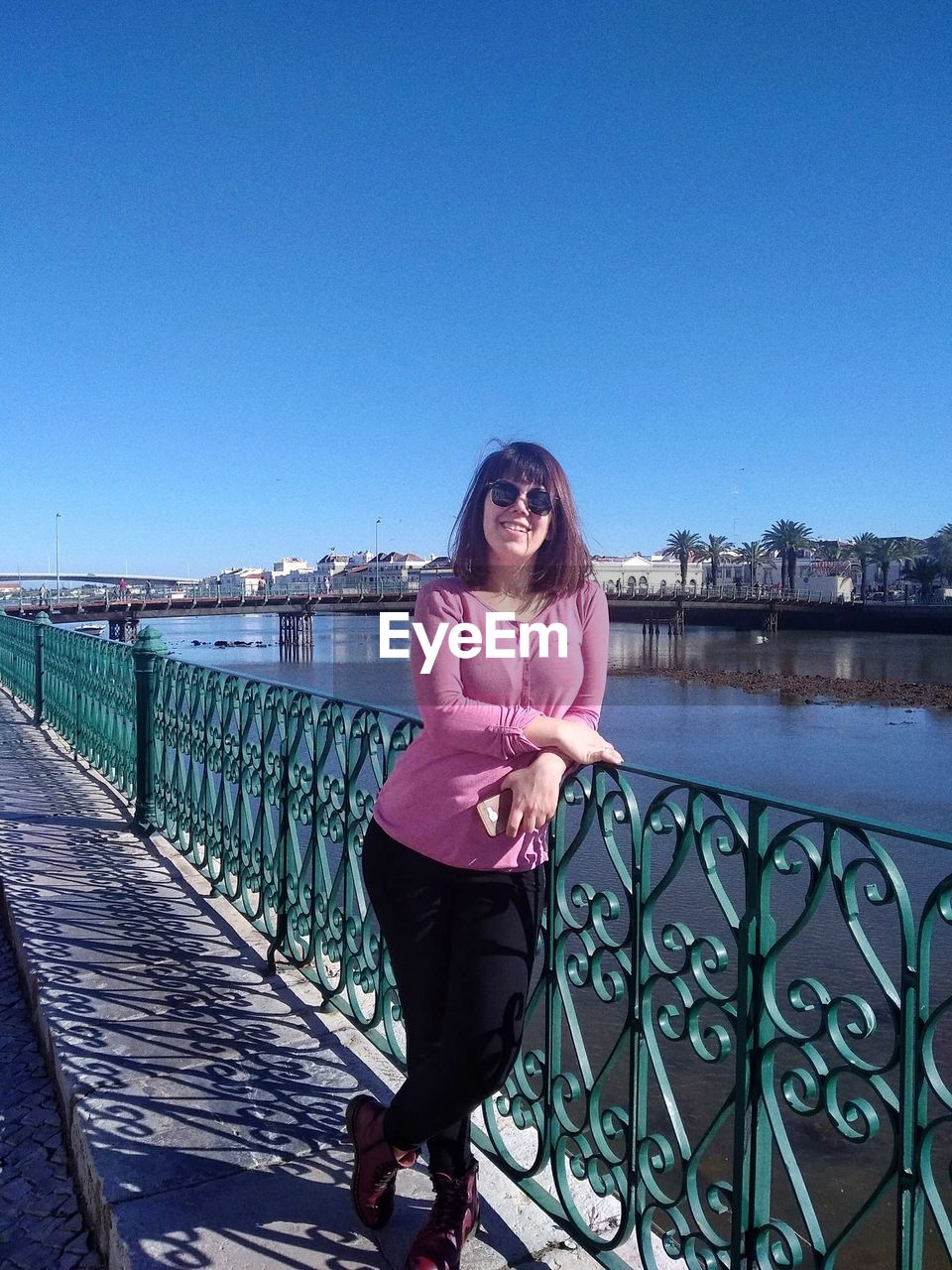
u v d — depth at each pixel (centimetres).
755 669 5397
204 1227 212
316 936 330
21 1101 292
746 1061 176
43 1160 263
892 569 11681
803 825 165
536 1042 387
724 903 179
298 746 350
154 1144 241
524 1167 241
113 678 657
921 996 150
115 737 654
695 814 185
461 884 183
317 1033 305
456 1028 180
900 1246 156
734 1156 179
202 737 462
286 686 365
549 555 183
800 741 2820
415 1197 226
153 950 370
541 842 188
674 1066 591
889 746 2727
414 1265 189
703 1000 186
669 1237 198
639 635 8569
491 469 181
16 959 390
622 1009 662
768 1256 174
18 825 542
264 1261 202
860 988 645
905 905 150
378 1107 209
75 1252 226
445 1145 199
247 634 9838
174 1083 271
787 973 672
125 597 5778
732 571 12650
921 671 5153
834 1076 162
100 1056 286
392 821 188
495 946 181
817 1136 561
